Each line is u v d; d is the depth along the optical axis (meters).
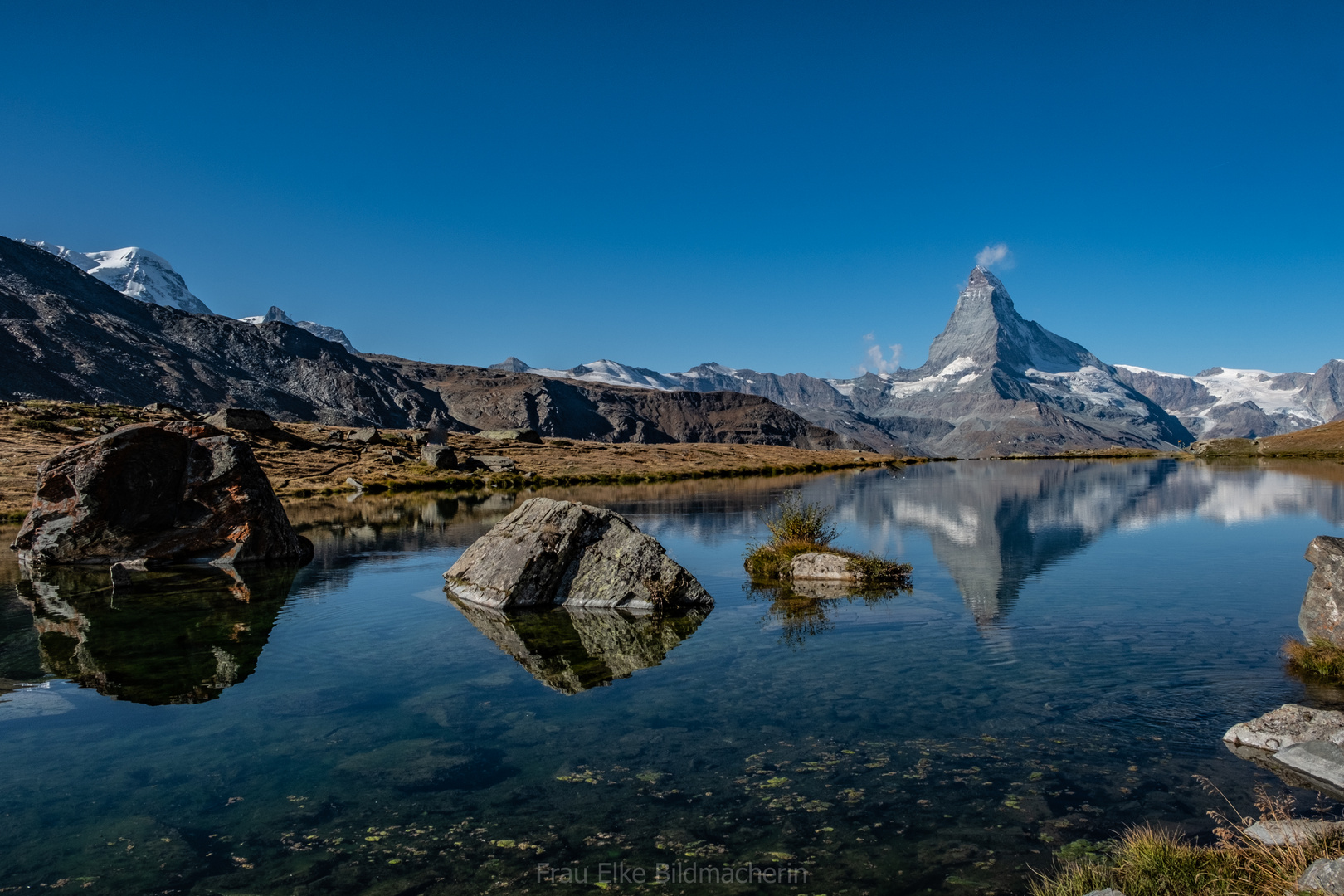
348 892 7.77
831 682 14.61
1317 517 41.38
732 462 137.75
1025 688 13.97
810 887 7.68
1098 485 68.06
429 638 18.62
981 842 8.50
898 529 38.81
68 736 12.36
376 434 125.31
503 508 57.62
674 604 21.81
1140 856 7.56
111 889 7.87
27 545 30.75
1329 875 6.41
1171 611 20.25
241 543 30.50
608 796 9.91
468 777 10.56
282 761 11.24
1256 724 11.41
